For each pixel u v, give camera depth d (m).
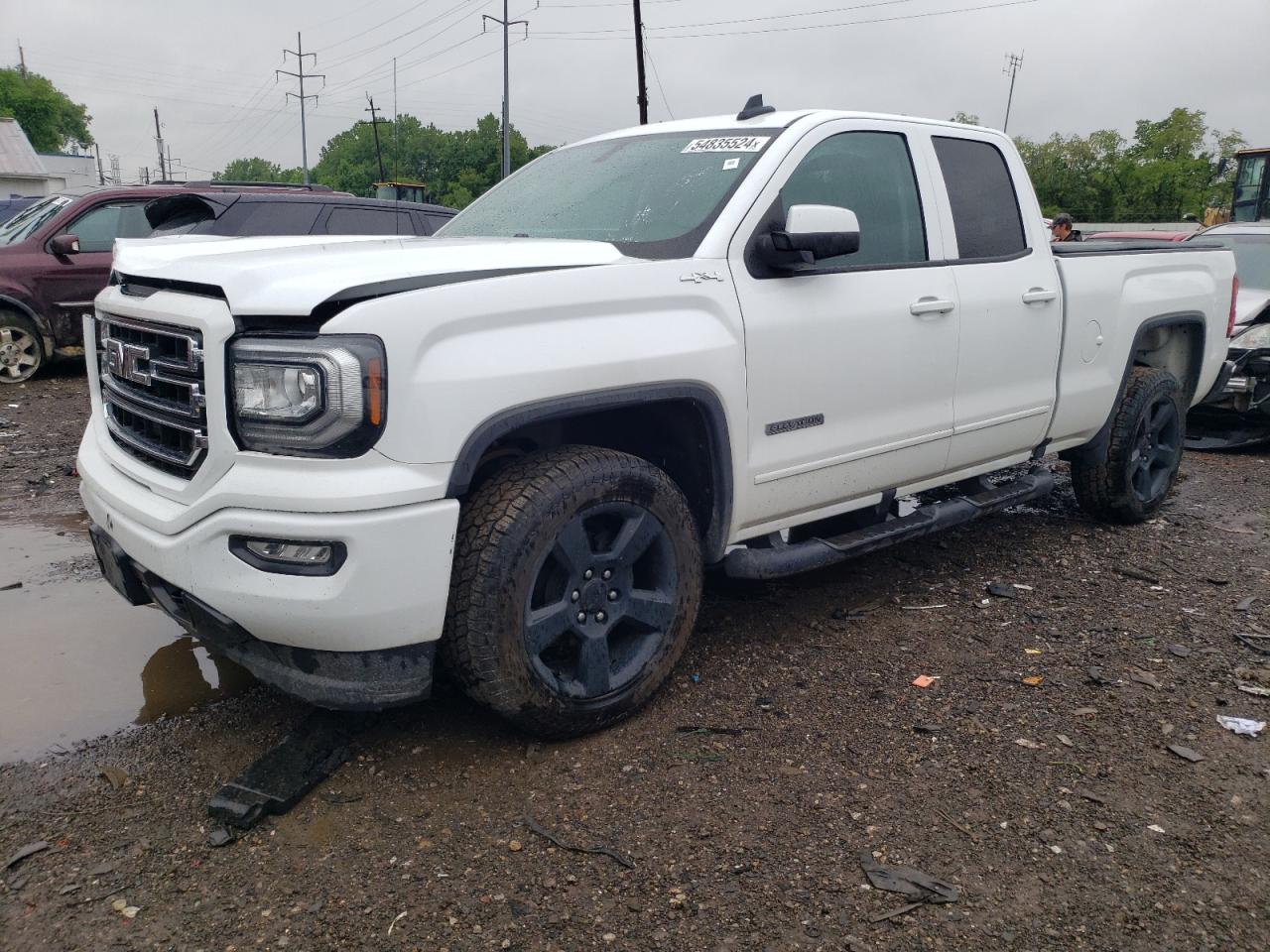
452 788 2.84
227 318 2.61
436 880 2.45
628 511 3.05
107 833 2.64
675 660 3.30
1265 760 3.01
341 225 9.71
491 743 3.09
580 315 2.90
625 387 2.96
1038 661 3.70
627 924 2.30
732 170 3.56
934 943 2.24
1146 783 2.87
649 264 3.11
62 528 5.41
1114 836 2.63
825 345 3.54
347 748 3.03
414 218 10.20
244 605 2.63
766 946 2.23
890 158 4.02
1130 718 3.26
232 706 3.37
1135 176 72.69
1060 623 4.07
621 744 3.09
